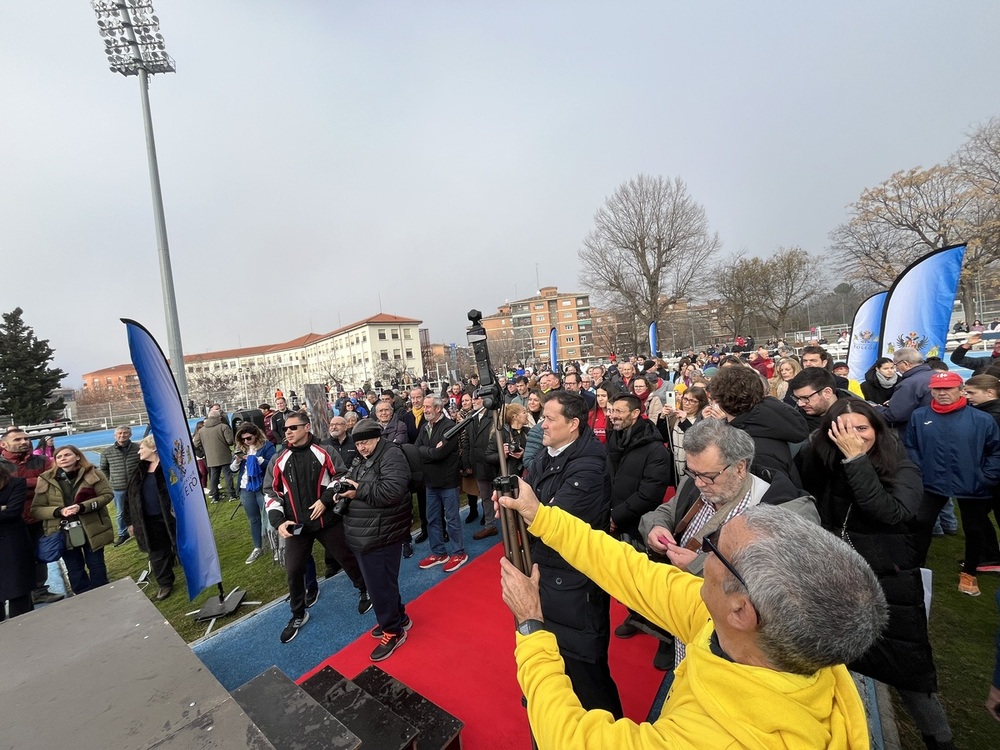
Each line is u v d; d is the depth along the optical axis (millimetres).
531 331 72000
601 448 2244
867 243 26719
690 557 1775
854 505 2029
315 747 1513
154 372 3562
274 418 9758
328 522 3502
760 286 36875
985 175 21375
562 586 2016
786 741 725
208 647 3387
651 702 2500
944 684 2432
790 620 711
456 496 4395
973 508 3123
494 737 2365
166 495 4367
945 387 3051
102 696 1295
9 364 27156
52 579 5270
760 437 2229
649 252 30562
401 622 3229
